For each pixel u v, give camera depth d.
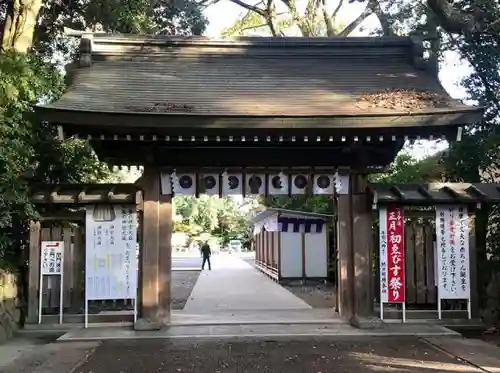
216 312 12.01
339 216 10.62
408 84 10.73
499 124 11.84
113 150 9.93
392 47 11.88
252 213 47.34
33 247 10.10
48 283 10.33
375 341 8.72
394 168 15.20
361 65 11.62
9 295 9.44
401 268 10.12
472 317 10.15
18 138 9.03
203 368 7.01
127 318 10.17
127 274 9.88
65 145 11.70
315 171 10.29
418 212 10.39
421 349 8.10
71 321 10.01
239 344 8.54
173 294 16.89
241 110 9.24
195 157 10.13
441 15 11.27
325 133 9.17
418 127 9.09
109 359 7.57
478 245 10.91
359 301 9.97
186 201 55.06
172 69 11.20
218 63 11.55
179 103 9.55
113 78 10.55
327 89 10.52
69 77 10.92
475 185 10.17
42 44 14.34
